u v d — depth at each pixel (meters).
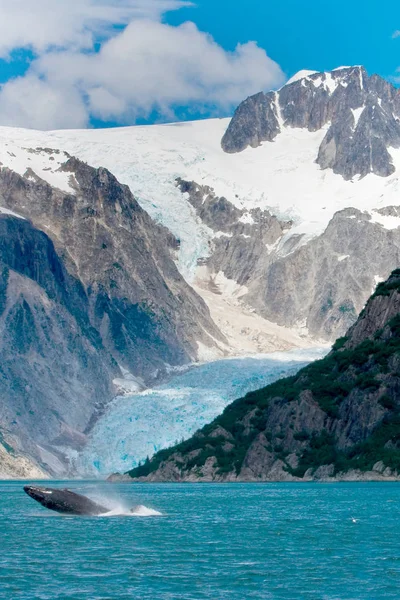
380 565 142.38
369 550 157.12
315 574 135.50
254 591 124.38
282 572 137.12
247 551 157.00
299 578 132.62
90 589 125.38
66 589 125.19
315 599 119.69
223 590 124.94
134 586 127.31
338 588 125.94
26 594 122.19
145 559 148.62
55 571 137.88
